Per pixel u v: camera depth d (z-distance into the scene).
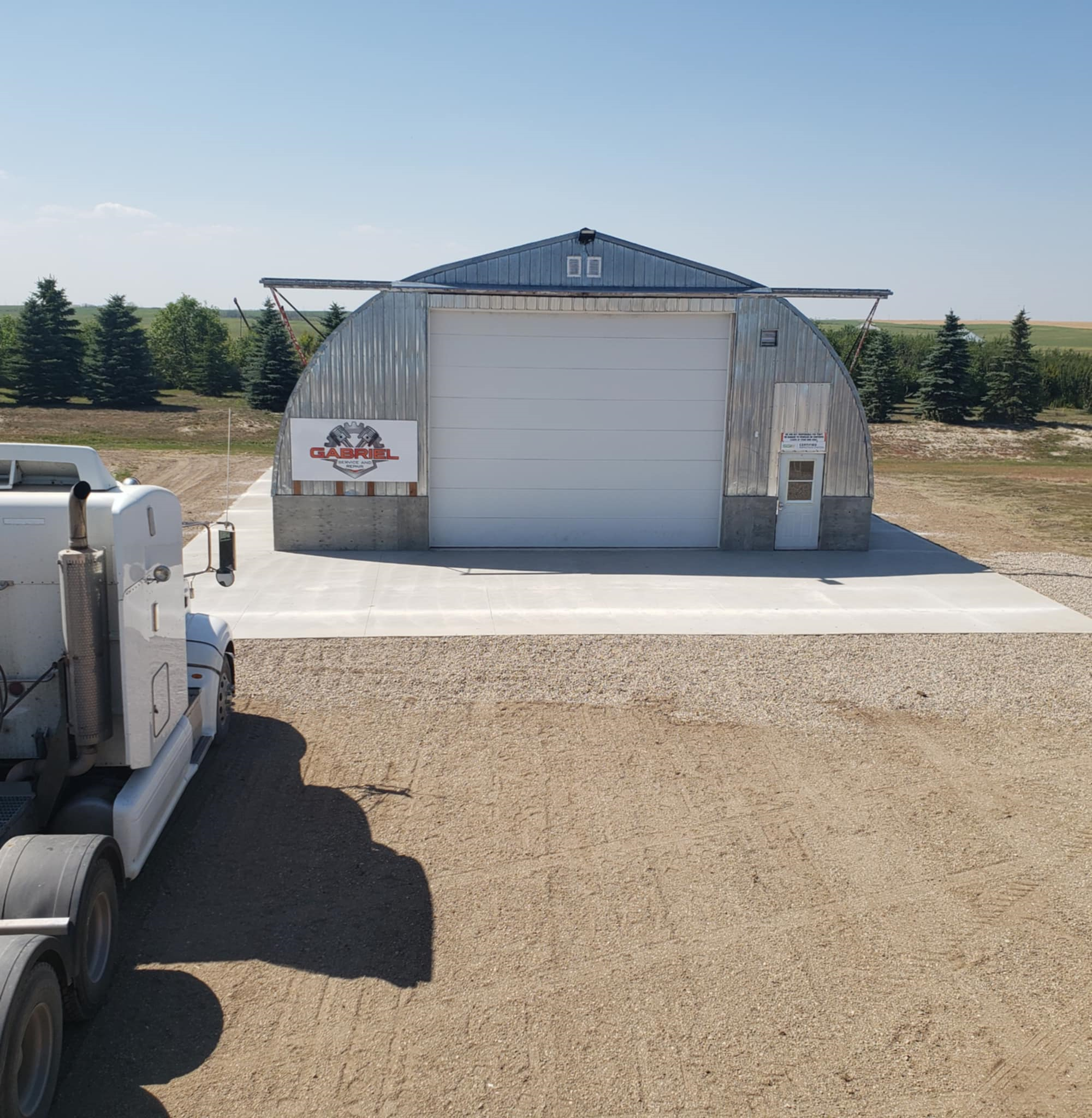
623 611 13.49
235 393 57.31
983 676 10.95
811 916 6.23
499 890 6.50
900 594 14.64
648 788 8.05
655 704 9.98
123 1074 4.78
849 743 9.07
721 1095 4.68
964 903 6.42
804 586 15.09
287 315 16.72
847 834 7.34
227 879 6.60
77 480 6.04
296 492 16.97
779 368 17.25
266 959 5.73
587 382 17.33
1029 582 15.55
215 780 8.10
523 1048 4.99
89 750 5.61
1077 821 7.60
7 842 5.13
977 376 49.22
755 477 17.59
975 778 8.36
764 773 8.40
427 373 16.81
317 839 7.16
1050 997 5.48
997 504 25.38
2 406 46.47
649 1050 4.99
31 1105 4.34
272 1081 4.74
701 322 17.23
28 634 5.73
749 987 5.52
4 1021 3.98
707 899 6.41
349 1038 5.05
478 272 16.73
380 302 16.59
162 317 79.19
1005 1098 4.71
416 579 15.20
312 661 11.11
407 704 9.88
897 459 37.78
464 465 17.42
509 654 11.48
